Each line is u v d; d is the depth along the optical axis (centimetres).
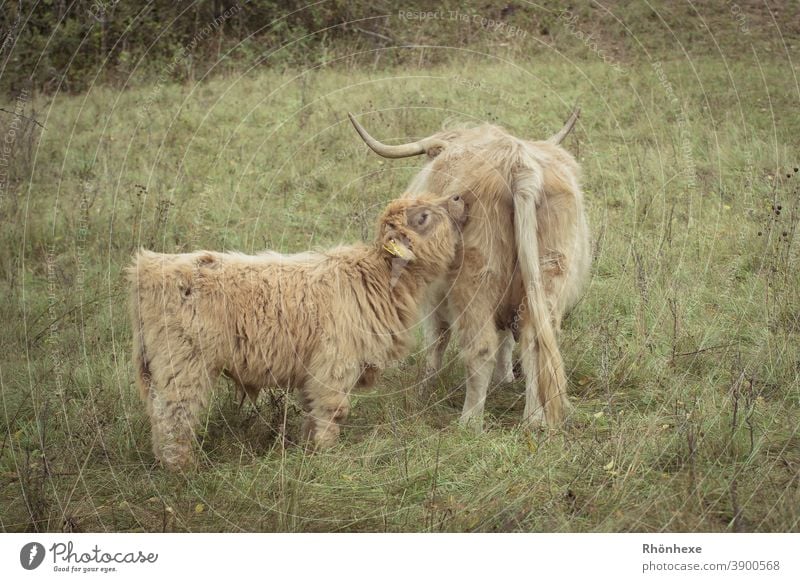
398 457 1645
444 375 1995
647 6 5012
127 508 1521
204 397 1625
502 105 3869
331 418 1694
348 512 1492
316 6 5112
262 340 1633
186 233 2775
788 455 1595
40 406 1839
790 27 4778
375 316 1712
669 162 3244
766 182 2978
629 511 1431
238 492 1530
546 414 1691
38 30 4803
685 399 1805
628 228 2759
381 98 4019
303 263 1703
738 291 2322
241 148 3559
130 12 4925
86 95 4338
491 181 1722
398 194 3055
